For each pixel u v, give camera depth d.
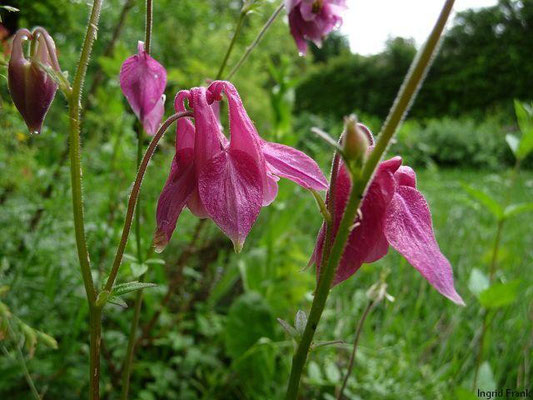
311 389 0.29
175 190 0.12
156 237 0.12
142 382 0.30
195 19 0.83
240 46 0.95
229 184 0.11
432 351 0.34
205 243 0.41
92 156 0.36
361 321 0.20
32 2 0.35
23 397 0.23
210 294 0.37
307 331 0.12
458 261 0.48
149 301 0.31
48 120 0.46
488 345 0.27
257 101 0.99
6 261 0.25
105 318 0.30
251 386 0.28
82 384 0.25
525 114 0.29
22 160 0.31
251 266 0.35
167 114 0.39
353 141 0.10
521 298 0.37
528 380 0.29
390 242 0.11
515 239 0.53
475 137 1.71
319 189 0.12
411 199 0.12
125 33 0.60
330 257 0.11
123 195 0.31
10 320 0.14
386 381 0.28
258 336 0.29
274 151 0.12
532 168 1.57
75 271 0.26
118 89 0.37
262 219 0.47
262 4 0.21
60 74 0.12
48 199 0.30
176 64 0.69
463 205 0.74
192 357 0.29
